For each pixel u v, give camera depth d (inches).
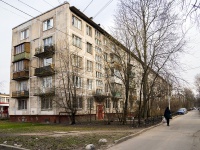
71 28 1285.7
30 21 1477.6
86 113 1332.4
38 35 1408.7
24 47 1437.0
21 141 483.5
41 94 1289.4
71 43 1259.2
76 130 748.0
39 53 1325.0
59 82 1179.3
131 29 946.7
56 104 1186.0
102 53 1055.0
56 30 1302.9
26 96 1406.3
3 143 470.6
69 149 400.8
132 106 1040.8
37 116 1344.7
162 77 939.3
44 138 523.5
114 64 975.0
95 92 1416.1
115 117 1115.3
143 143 470.0
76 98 1166.3
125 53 954.1
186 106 3324.3
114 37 966.4
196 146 430.9
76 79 1238.9
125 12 941.8
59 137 545.0
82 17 1381.6
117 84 1043.3
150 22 920.3
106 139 502.3
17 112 1480.1
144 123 917.2
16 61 1481.3
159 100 1493.6
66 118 1226.0
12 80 1551.4
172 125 933.2
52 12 1341.0
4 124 1155.3
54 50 1273.4
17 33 1562.5
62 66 1179.3
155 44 905.5
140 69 951.0
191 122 1108.5
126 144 458.3
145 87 947.3
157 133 652.1
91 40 1462.8
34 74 1365.7
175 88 982.4
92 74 1434.5
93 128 818.8
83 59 1360.7
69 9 1285.7
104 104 1396.4
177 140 508.4
